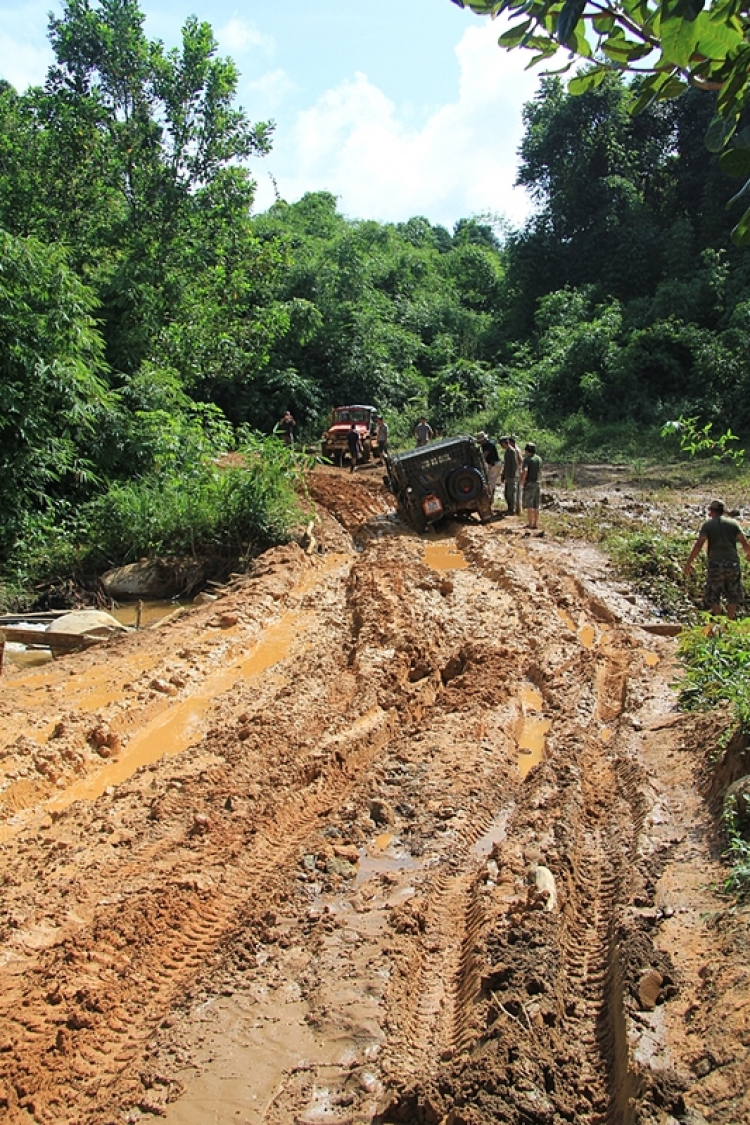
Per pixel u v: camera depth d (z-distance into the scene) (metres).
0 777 7.28
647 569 13.06
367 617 11.52
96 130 27.55
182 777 7.08
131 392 20.91
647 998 4.08
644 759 6.93
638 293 39.78
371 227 56.78
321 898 5.52
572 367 33.81
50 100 27.72
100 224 27.91
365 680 9.10
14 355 16.44
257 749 7.65
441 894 5.48
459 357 41.12
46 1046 4.23
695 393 31.92
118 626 12.45
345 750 7.54
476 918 5.06
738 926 4.45
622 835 5.88
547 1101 3.66
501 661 9.67
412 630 10.65
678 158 43.31
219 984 4.70
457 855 5.92
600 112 41.72
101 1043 4.30
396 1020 4.30
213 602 13.23
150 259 27.44
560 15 2.77
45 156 27.09
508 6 3.04
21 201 26.39
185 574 15.66
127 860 5.95
